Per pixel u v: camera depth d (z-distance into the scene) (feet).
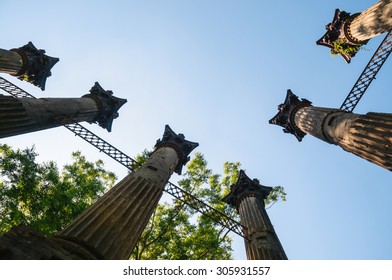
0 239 16.05
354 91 52.60
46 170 50.72
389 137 32.45
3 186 47.98
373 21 51.98
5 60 61.98
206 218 57.67
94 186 52.65
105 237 23.04
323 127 51.88
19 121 41.06
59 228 44.14
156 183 38.52
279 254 38.65
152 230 54.65
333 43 64.03
